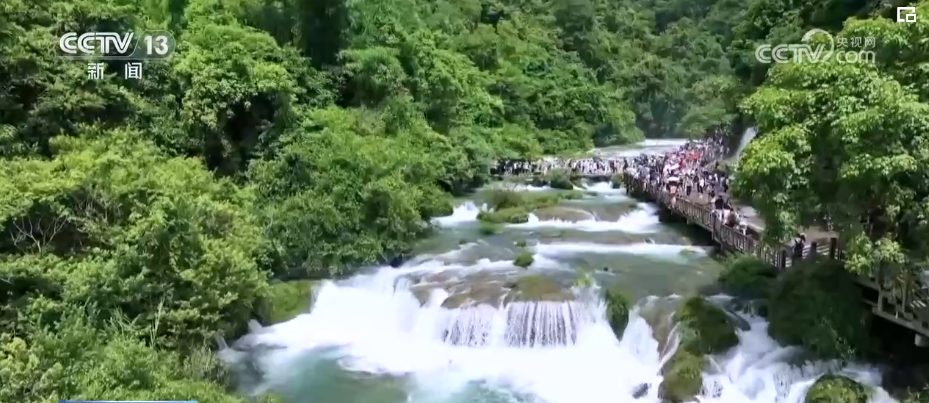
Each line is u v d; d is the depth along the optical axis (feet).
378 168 107.45
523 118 253.85
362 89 138.21
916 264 60.44
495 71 256.73
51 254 63.41
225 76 100.73
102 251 65.87
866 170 57.67
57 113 82.89
